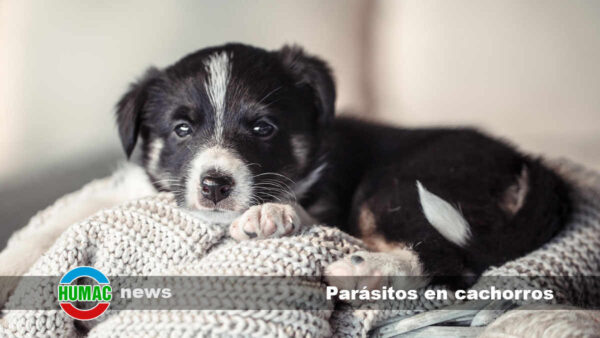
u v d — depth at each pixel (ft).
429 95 3.05
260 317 1.37
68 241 1.55
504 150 2.02
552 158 2.19
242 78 1.86
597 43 2.88
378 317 1.49
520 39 2.95
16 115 2.80
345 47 3.00
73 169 2.80
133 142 2.00
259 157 1.82
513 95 2.99
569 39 2.91
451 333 1.46
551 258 1.69
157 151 1.95
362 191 2.03
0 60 2.80
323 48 2.98
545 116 2.97
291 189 1.92
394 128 2.28
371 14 3.03
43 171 2.79
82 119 2.82
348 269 1.49
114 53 2.82
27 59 2.80
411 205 1.82
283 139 1.88
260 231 1.57
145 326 1.39
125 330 1.40
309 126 1.99
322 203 2.03
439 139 2.12
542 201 1.77
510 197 1.87
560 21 2.90
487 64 2.99
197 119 1.84
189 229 1.58
